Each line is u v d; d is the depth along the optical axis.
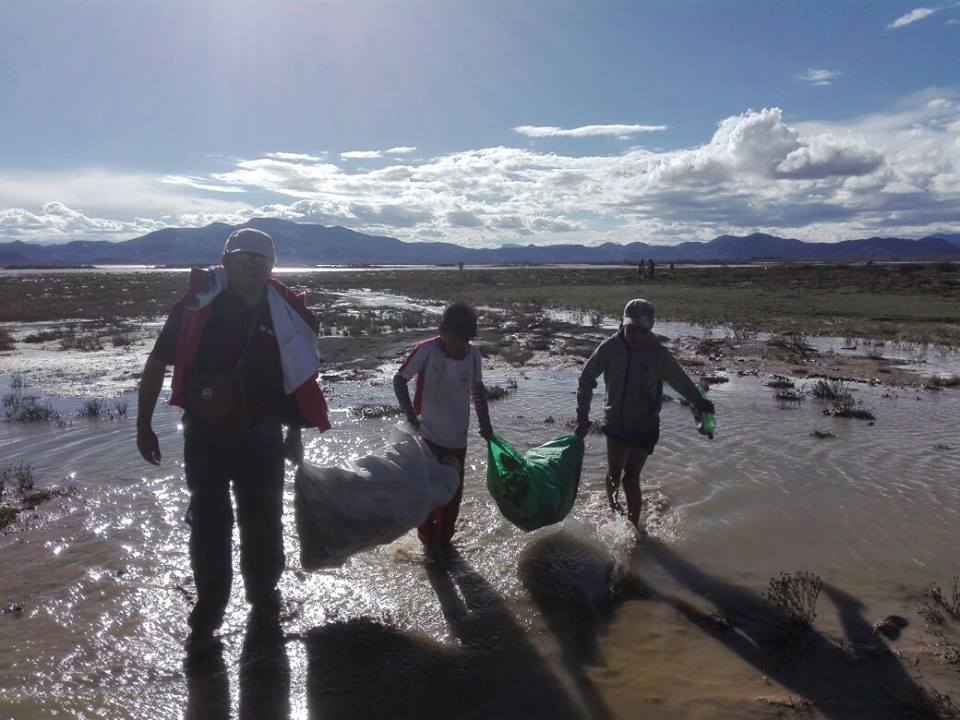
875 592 4.84
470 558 5.46
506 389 12.45
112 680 3.81
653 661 4.04
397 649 4.16
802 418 10.11
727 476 7.33
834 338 20.45
